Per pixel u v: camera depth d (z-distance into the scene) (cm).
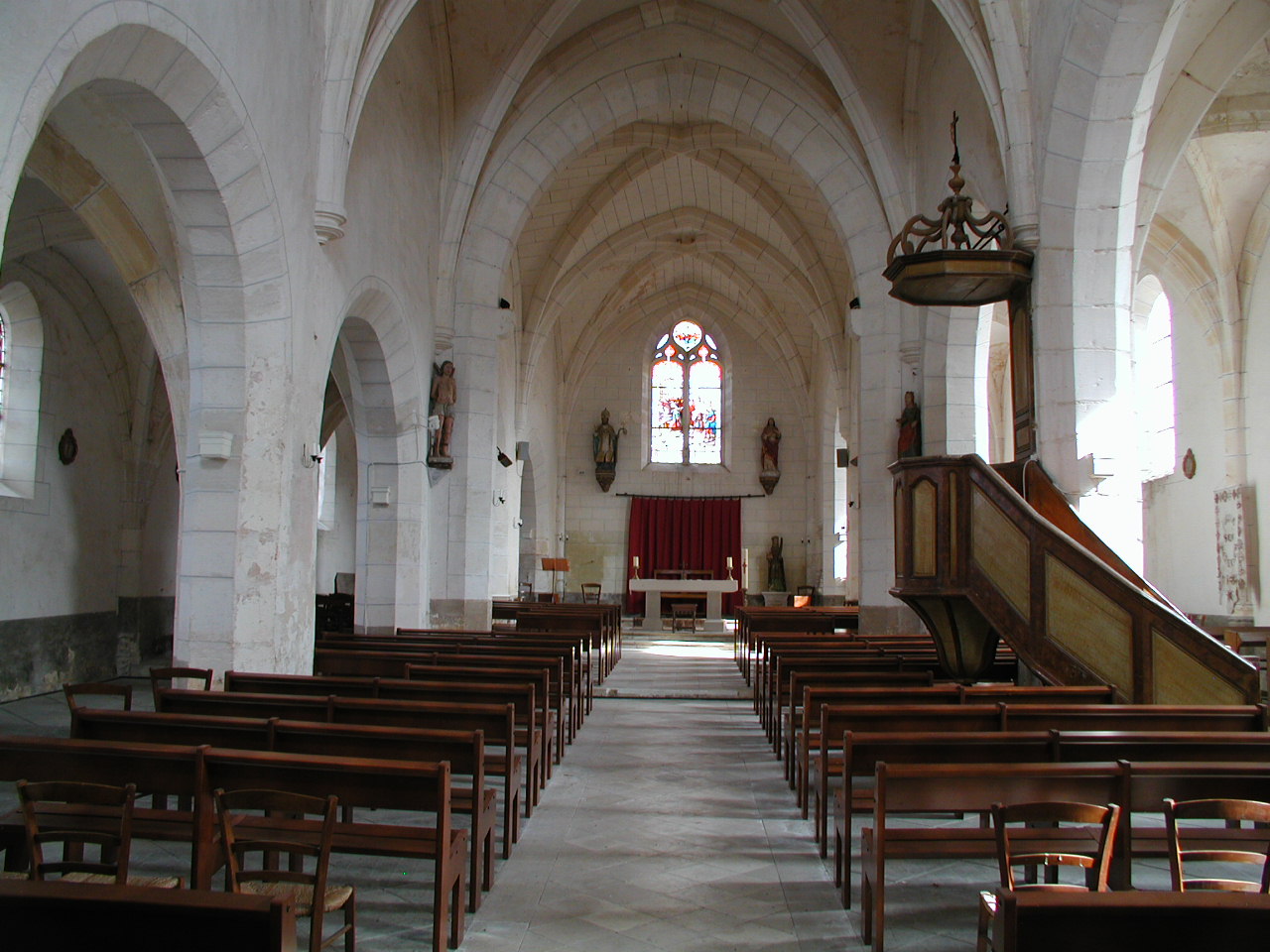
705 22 1564
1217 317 1579
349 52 967
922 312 1509
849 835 493
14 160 508
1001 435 2344
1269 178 1459
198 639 847
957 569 832
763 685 1072
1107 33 867
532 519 2827
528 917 480
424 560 1425
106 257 1315
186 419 932
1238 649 1243
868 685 755
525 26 1460
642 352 3177
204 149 773
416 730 485
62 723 1069
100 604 1433
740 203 2317
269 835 437
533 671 775
